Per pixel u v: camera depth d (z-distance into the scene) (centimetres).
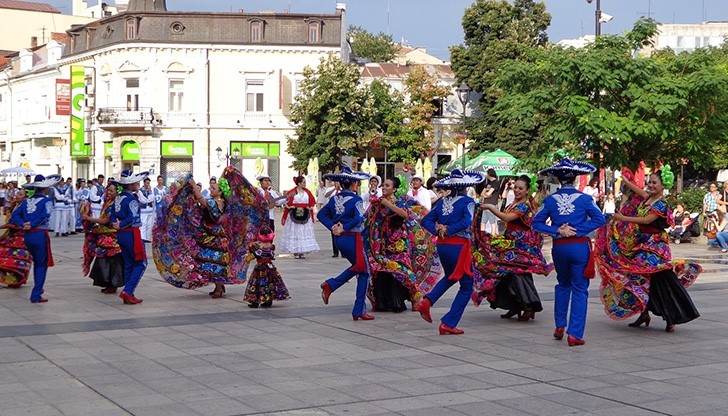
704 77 2381
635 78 2439
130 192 1354
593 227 1005
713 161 2683
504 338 1062
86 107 5709
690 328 1139
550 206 1038
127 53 5403
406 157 5325
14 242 1547
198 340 1038
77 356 940
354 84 5006
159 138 5403
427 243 1275
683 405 733
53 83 6194
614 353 966
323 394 771
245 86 5450
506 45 5281
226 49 5412
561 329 1046
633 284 1107
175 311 1277
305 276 1747
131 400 750
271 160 5503
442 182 1071
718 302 1376
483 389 791
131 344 1011
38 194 1374
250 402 744
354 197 1196
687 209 2898
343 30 5775
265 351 970
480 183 1072
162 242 1409
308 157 5038
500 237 1190
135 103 5441
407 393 776
